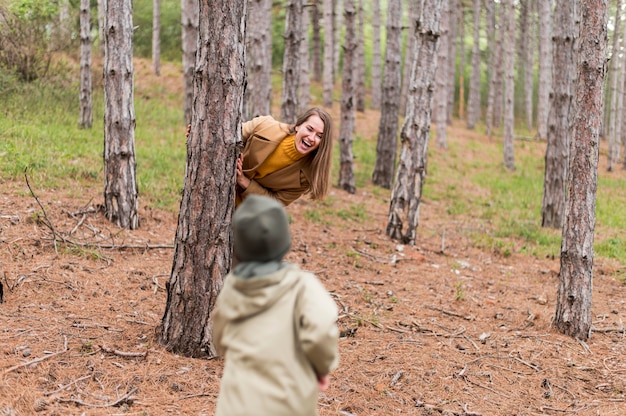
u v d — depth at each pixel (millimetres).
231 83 4793
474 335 6664
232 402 2688
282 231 2705
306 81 22188
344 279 8164
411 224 10594
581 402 5242
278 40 32969
